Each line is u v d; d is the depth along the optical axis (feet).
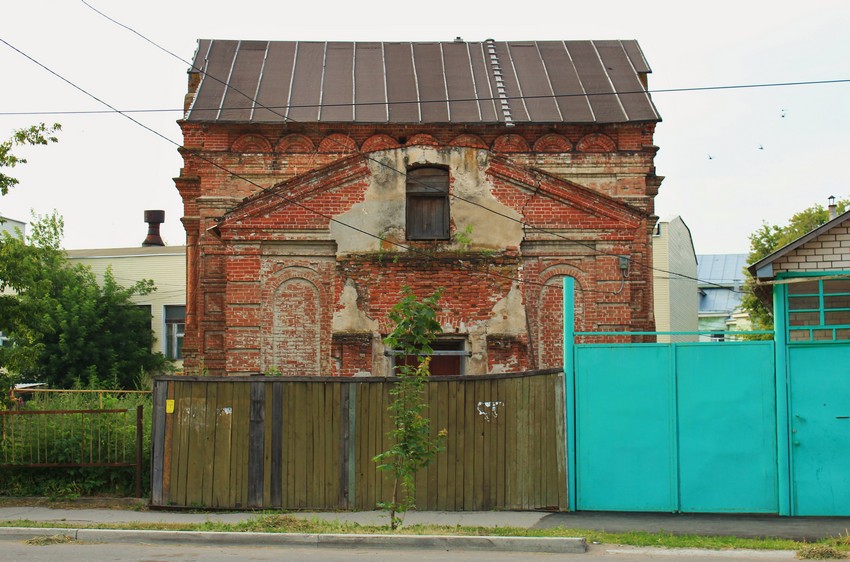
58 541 40.60
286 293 67.62
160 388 49.78
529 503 47.62
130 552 37.47
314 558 35.68
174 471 49.32
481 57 94.32
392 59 93.86
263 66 91.50
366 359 64.03
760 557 36.35
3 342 100.01
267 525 42.09
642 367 47.26
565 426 47.47
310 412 49.14
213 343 79.41
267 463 48.98
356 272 64.95
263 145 83.25
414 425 41.60
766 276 46.29
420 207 67.21
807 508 45.62
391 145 83.35
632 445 47.06
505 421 48.26
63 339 117.19
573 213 67.41
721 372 46.78
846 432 45.65
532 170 66.69
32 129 57.52
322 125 82.99
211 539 40.06
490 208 66.13
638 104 85.76
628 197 82.48
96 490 52.54
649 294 81.66
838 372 45.83
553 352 67.21
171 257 139.23
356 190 66.33
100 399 63.62
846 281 45.78
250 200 67.15
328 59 93.61
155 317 138.92
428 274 64.90
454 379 48.49
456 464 48.16
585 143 83.76
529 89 88.38
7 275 59.26
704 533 41.34
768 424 46.32
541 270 67.82
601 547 38.55
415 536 39.09
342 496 48.62
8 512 48.70
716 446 46.55
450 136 83.66
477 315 64.59
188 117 82.74
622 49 96.12
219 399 49.47
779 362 46.06
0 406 59.36
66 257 130.31
